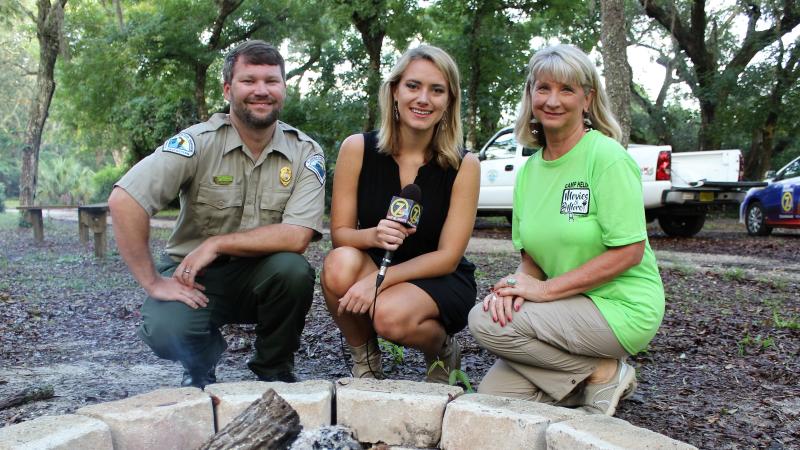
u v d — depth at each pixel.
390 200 3.09
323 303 5.55
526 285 2.76
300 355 4.07
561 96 2.75
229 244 2.95
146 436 2.09
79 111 20.70
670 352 4.25
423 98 2.90
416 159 3.09
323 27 20.19
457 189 3.04
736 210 19.23
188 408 2.17
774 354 4.16
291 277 2.97
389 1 17.61
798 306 5.81
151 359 4.04
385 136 3.06
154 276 2.97
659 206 11.14
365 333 3.17
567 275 2.71
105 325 5.10
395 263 3.15
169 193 2.95
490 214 12.97
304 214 3.08
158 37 17.02
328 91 22.42
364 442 2.31
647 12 18.73
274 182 3.11
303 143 3.22
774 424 2.96
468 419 2.16
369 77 19.44
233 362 3.92
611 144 2.74
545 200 2.88
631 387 2.85
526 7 18.12
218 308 3.13
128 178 2.87
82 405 2.99
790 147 22.05
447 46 18.81
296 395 2.28
